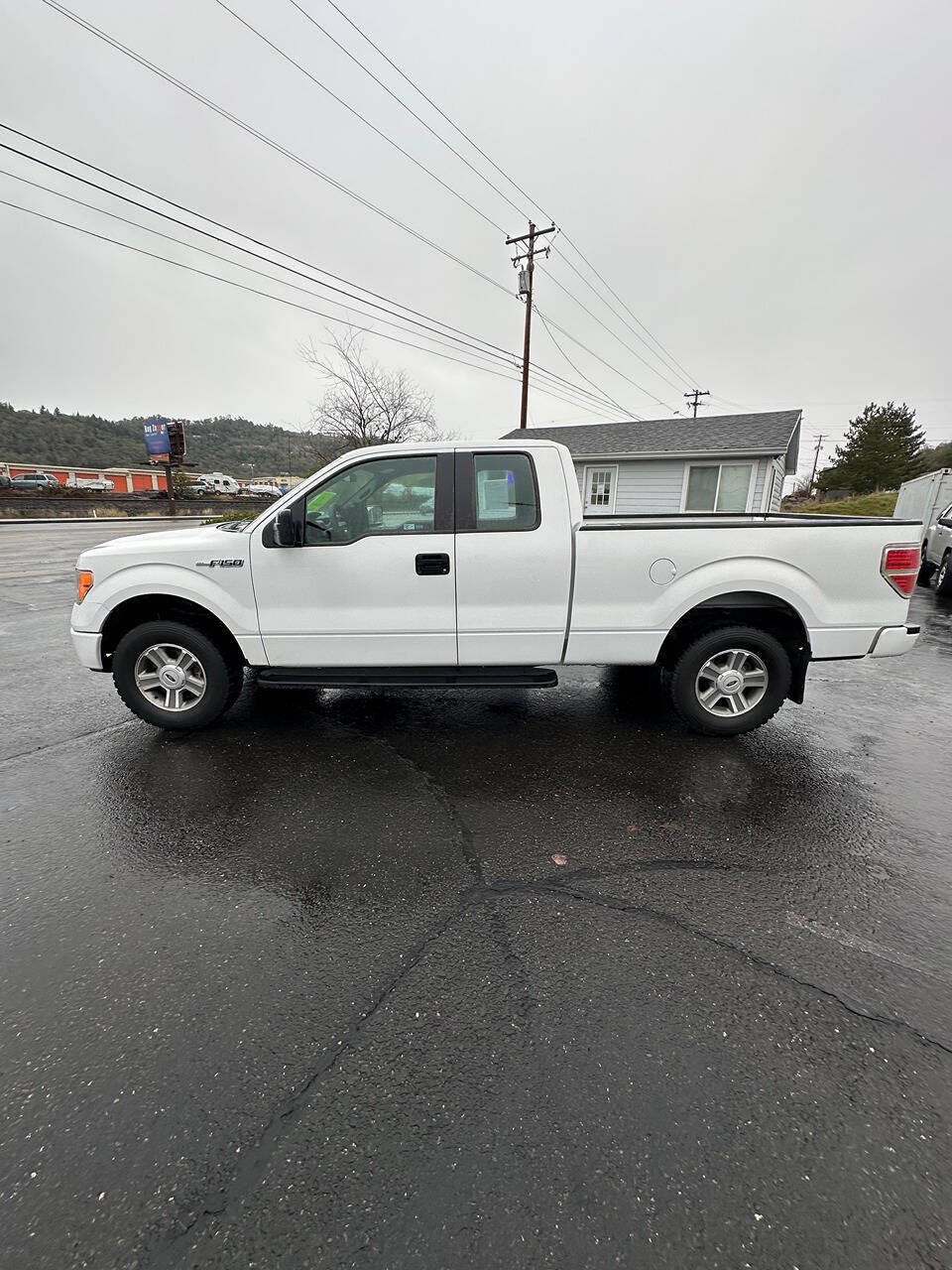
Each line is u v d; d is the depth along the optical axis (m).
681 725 4.10
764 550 3.50
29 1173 1.37
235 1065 1.64
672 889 2.39
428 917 2.23
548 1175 1.36
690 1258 1.21
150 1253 1.23
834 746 3.80
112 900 2.32
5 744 3.74
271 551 3.55
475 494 3.52
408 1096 1.55
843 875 2.49
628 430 17.77
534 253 18.56
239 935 2.13
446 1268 1.19
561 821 2.89
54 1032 1.74
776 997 1.87
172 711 3.84
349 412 22.23
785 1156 1.41
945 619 8.36
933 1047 1.70
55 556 14.54
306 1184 1.35
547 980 1.93
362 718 4.18
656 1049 1.69
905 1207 1.30
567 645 3.63
